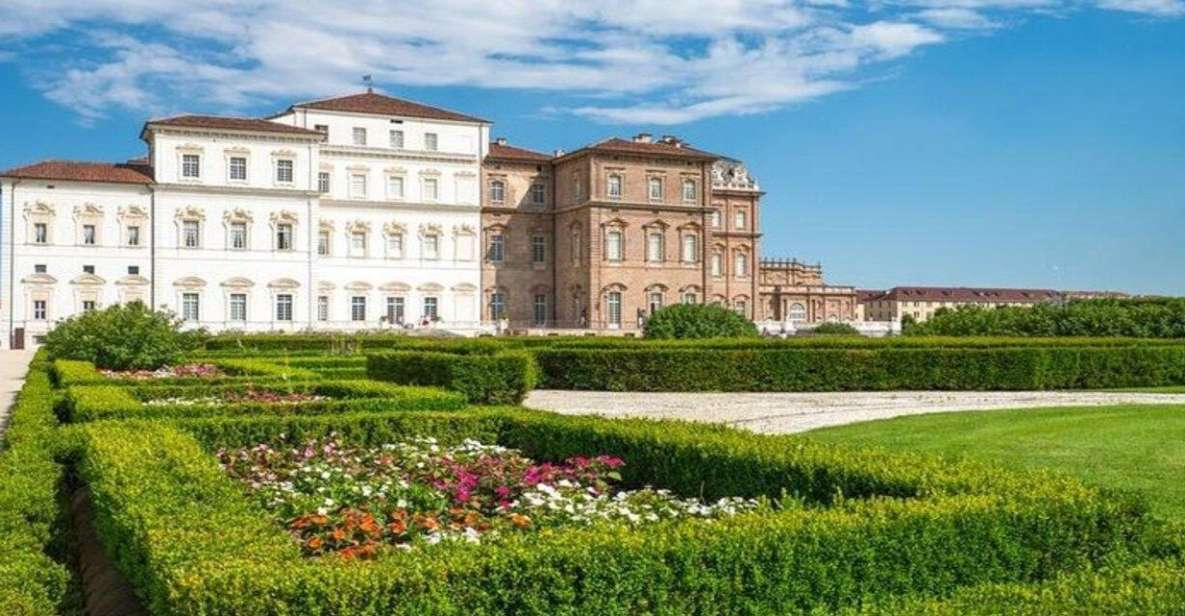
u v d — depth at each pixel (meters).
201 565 6.68
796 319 117.69
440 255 91.94
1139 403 28.50
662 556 7.01
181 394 21.64
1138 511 8.43
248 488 11.48
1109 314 46.38
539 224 96.19
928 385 35.81
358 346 52.81
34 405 19.36
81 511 12.85
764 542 7.25
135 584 8.38
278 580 6.36
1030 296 175.25
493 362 26.89
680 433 13.09
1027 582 7.80
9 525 9.48
